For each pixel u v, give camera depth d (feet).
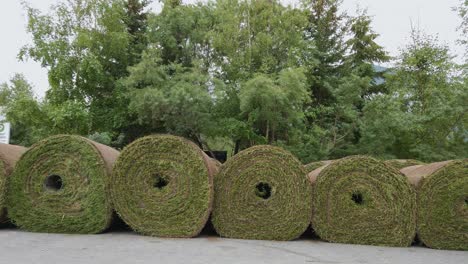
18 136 60.70
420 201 23.12
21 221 23.53
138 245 20.24
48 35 54.13
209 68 56.49
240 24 55.83
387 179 23.35
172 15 56.49
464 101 48.88
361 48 73.05
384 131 51.31
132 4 69.10
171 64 51.08
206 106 47.39
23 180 23.79
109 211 23.32
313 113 55.47
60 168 23.89
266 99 44.27
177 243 21.21
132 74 47.52
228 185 23.89
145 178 23.62
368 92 71.20
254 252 19.49
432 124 51.37
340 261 18.16
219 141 62.90
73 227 23.34
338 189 23.48
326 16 72.33
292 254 19.35
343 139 56.65
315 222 23.27
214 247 20.40
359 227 23.12
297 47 54.19
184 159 23.59
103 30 56.90
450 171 23.20
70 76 54.08
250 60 53.47
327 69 68.23
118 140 59.16
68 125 50.29
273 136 51.70
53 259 16.52
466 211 22.98
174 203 23.26
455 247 22.68
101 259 16.80
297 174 23.68
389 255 20.08
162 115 46.98
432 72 62.28
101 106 59.11
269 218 23.45
